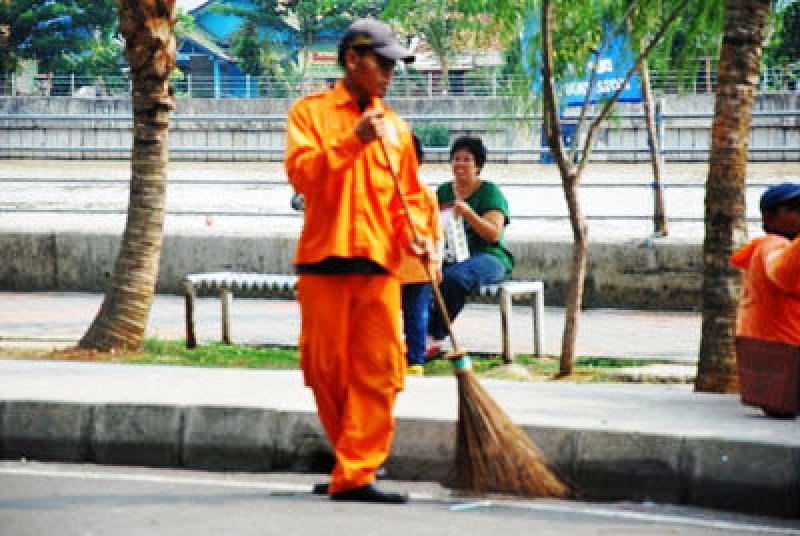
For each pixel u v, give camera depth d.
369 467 13.97
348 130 13.85
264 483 15.30
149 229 23.92
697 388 20.17
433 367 23.00
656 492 14.65
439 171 88.94
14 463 16.55
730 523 13.67
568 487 14.62
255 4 137.25
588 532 12.96
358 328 13.80
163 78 23.75
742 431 14.88
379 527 12.91
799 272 15.38
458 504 14.08
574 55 24.45
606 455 14.88
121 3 23.55
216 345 25.55
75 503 14.00
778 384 15.71
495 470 14.06
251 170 90.88
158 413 16.42
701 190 62.84
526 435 14.82
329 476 15.79
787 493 14.05
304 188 13.69
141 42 23.59
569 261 31.69
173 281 33.94
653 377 22.59
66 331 27.77
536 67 24.81
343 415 14.08
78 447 16.62
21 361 20.72
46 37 120.12
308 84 131.88
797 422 15.56
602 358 24.84
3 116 35.06
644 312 31.08
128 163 101.94
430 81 99.81
